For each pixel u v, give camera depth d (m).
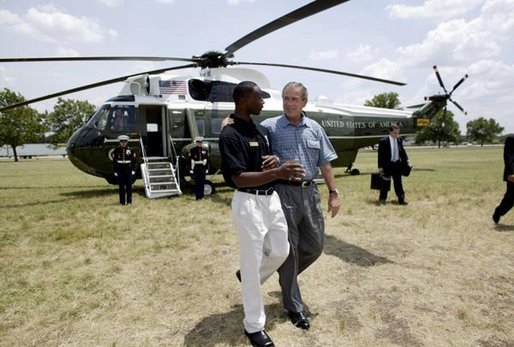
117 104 9.94
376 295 3.23
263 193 2.35
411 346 2.41
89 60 6.99
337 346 2.42
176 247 4.83
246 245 2.32
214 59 8.98
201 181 8.83
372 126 13.57
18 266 4.16
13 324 2.80
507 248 4.57
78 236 5.40
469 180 12.10
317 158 2.77
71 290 3.45
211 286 3.51
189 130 10.27
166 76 10.38
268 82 11.59
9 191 11.41
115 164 8.20
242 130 2.36
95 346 2.48
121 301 3.19
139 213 7.18
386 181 7.63
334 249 4.63
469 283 3.48
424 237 5.12
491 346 2.41
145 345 2.47
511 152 5.39
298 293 2.73
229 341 2.51
